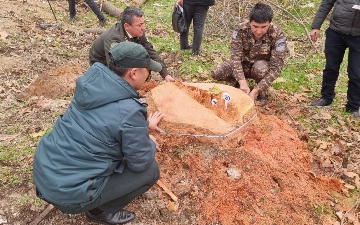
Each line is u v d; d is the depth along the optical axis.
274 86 5.18
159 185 3.16
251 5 7.89
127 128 2.32
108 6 8.13
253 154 3.33
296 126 4.24
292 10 8.20
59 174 2.38
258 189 3.13
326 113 4.55
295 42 6.92
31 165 3.47
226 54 6.29
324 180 3.38
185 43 6.27
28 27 6.36
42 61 5.38
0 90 4.57
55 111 4.25
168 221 2.96
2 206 3.05
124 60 2.35
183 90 3.74
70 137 2.38
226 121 3.47
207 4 5.73
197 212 3.02
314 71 5.74
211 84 3.95
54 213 3.01
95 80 2.32
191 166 3.25
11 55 5.36
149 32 7.08
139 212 3.01
